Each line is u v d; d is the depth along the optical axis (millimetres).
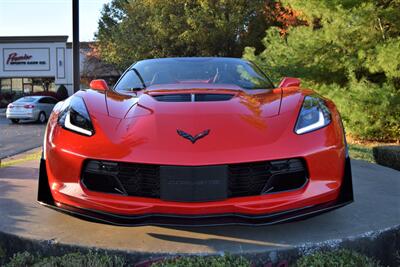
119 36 26422
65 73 34531
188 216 2221
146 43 25594
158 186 2252
